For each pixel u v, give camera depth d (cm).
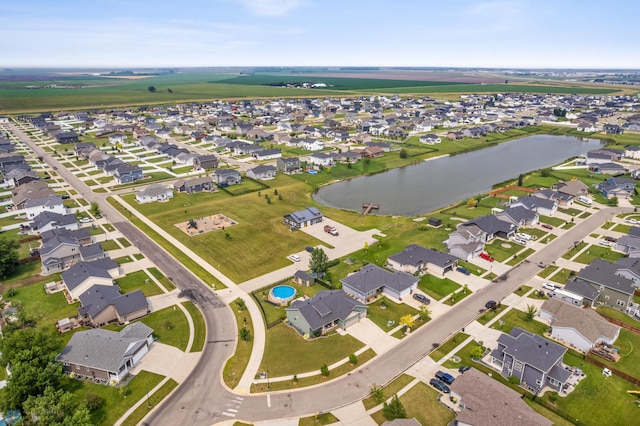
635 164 16088
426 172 16062
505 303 7131
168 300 7275
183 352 5984
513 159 18125
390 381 5394
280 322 6675
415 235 9844
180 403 5066
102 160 16012
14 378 4938
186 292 7519
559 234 9856
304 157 17575
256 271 8250
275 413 4916
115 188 13538
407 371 5569
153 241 9600
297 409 4966
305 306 6475
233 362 5772
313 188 13788
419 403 5012
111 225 10512
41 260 8594
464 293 7438
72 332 6438
